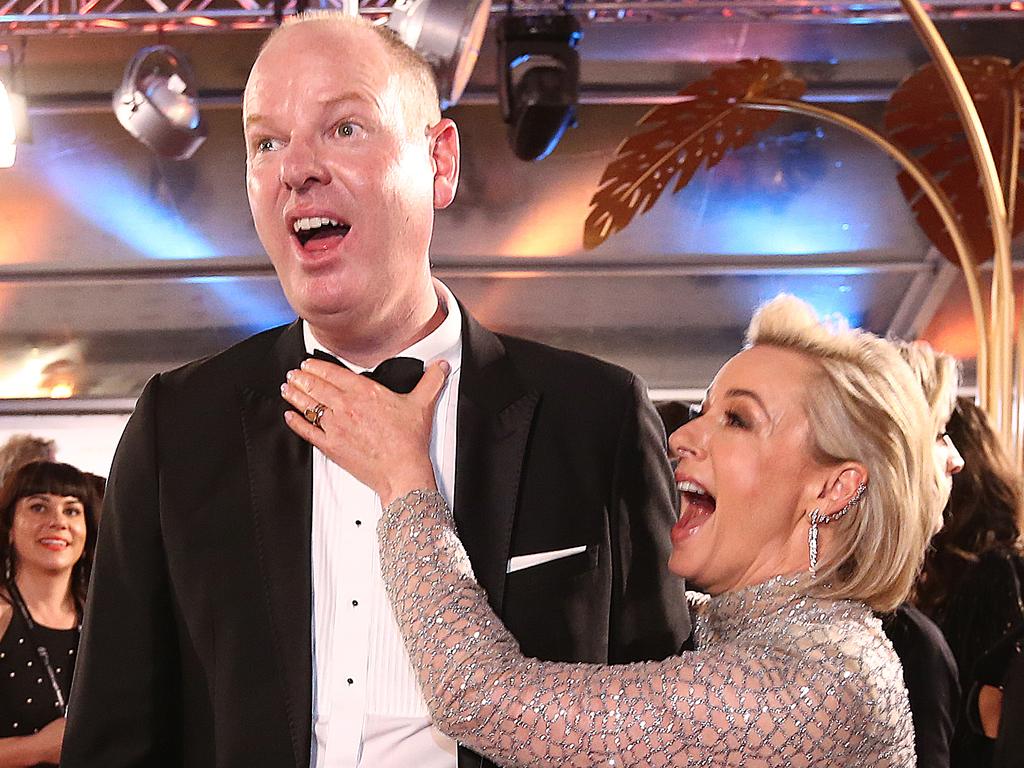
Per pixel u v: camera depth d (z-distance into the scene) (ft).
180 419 5.49
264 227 5.14
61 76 18.02
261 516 5.27
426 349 5.56
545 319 19.71
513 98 16.21
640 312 19.62
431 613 4.99
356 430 5.19
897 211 18.84
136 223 18.84
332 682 5.20
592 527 5.38
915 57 18.07
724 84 15.99
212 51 17.79
